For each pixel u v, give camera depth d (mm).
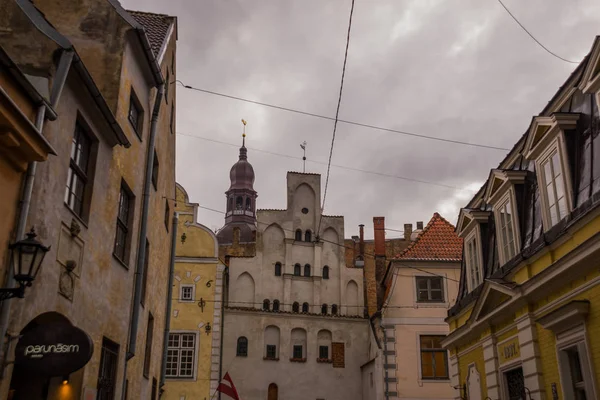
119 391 13609
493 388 17469
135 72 14891
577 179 13352
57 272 10016
